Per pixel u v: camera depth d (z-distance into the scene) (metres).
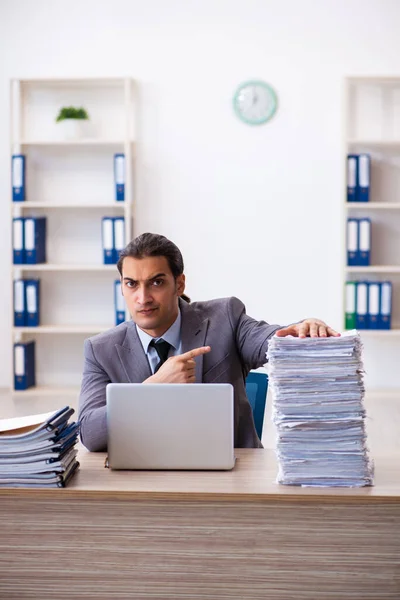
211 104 6.52
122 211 6.67
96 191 6.66
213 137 6.54
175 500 1.88
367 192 6.30
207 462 2.08
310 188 6.53
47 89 6.58
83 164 6.64
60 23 6.55
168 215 6.61
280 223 6.55
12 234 6.42
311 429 1.94
